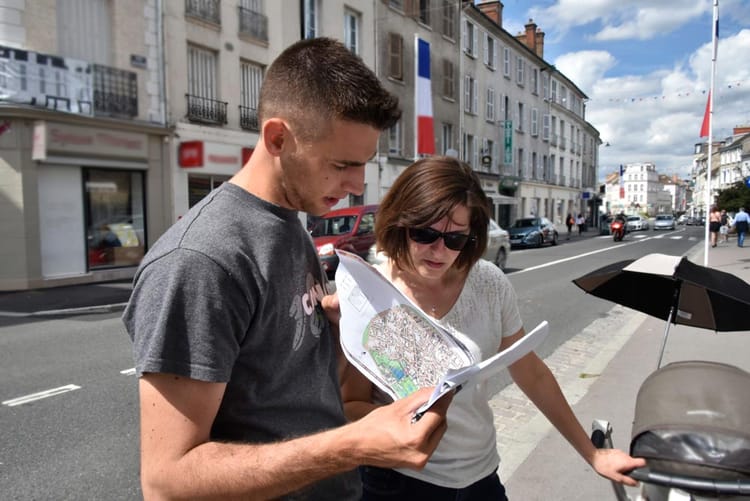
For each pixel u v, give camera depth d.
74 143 11.67
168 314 0.97
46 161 11.22
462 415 1.61
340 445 0.97
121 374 5.14
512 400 4.20
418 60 19.19
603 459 1.45
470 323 1.65
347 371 1.69
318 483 1.31
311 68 1.09
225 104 15.26
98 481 3.11
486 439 1.68
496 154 32.41
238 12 15.50
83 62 11.84
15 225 10.96
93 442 3.63
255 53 16.14
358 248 11.76
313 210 1.23
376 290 1.42
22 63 10.84
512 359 1.12
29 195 11.05
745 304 1.70
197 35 14.43
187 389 0.97
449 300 1.67
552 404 1.69
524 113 36.56
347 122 1.09
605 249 22.39
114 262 12.90
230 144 15.36
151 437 0.97
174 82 13.89
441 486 1.59
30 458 3.39
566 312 8.05
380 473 1.65
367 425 0.99
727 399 1.23
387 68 21.64
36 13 11.15
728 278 1.85
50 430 3.82
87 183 12.23
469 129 29.05
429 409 1.00
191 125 14.27
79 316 8.24
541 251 21.50
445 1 25.91
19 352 5.98
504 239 13.59
